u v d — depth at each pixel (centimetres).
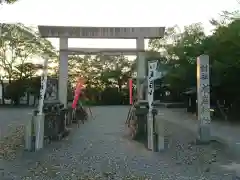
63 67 1386
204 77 1027
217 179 645
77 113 1727
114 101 4300
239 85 1692
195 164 772
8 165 759
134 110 1248
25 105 3762
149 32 1261
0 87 4403
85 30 1280
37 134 929
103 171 710
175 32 2872
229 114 1870
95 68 4194
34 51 3456
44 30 1292
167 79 2934
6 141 1055
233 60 1566
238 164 763
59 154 877
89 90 4228
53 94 1310
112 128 1443
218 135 1191
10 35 3212
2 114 2209
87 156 856
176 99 3616
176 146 980
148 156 857
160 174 687
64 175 679
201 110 1017
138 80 1287
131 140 1103
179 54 2497
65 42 1340
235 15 1631
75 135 1216
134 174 686
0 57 3519
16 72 3631
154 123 969
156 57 2280
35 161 799
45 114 1047
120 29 1269
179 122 1675
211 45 1781
